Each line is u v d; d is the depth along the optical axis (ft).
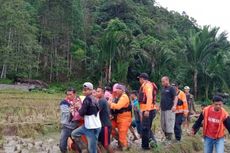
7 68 200.75
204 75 182.29
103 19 264.93
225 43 194.39
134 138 44.29
